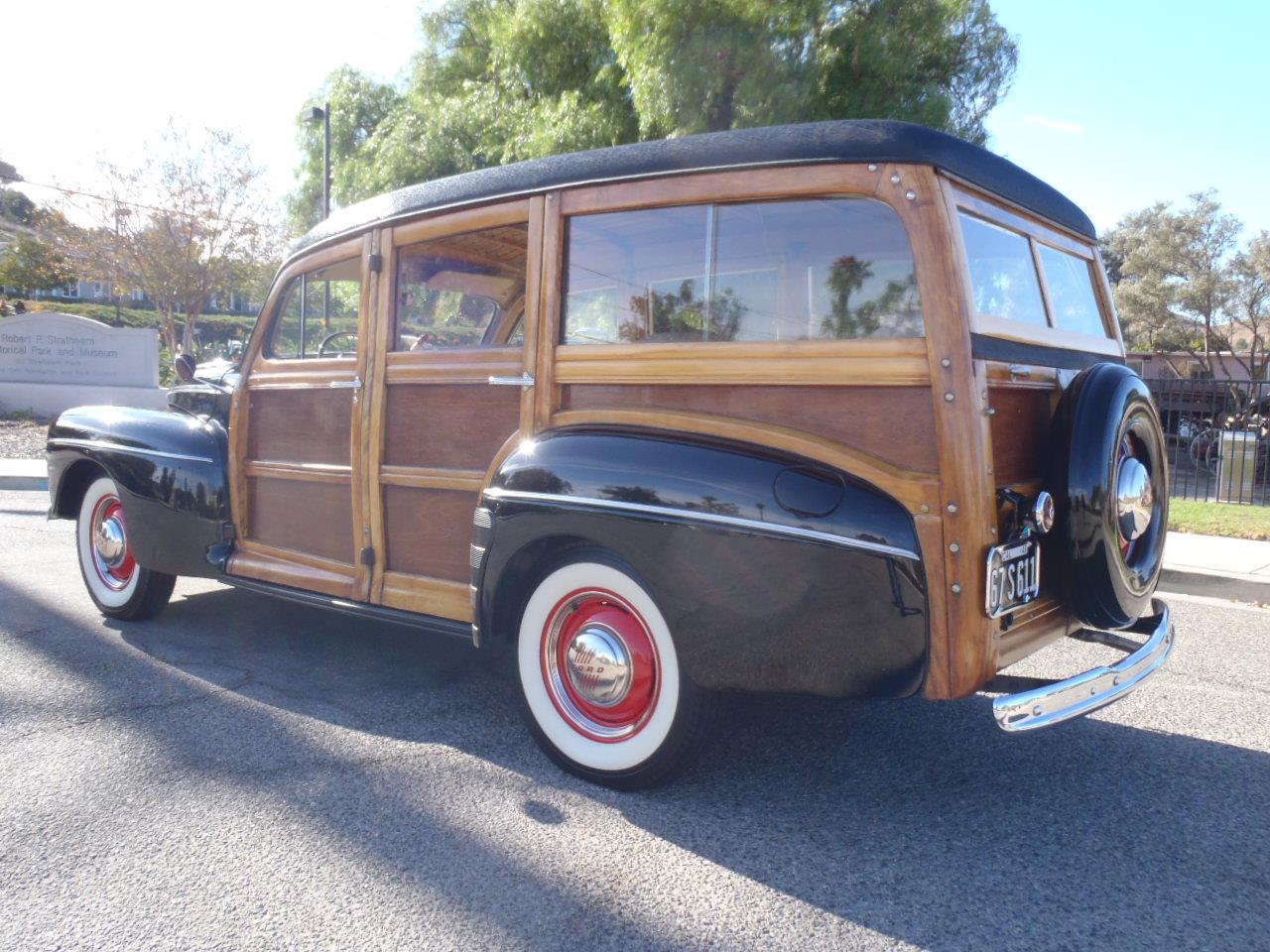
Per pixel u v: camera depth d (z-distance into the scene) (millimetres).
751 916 2395
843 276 2746
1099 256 3826
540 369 3320
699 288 3006
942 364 2561
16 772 3225
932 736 3662
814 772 3311
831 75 12586
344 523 4051
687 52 12109
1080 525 2869
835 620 2625
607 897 2475
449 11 17766
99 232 24594
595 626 3098
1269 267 29781
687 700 2902
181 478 4566
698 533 2754
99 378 19109
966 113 14016
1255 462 10484
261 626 5109
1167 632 3176
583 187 3240
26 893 2477
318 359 4152
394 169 17359
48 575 6246
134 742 3492
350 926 2334
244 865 2623
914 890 2537
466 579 3592
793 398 2797
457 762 3350
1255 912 2451
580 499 2967
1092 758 3480
